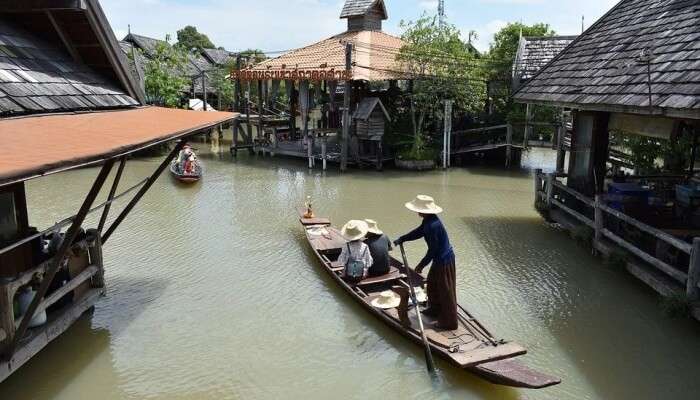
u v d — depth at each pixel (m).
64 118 6.61
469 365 6.00
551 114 21.27
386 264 8.70
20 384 6.36
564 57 12.70
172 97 26.17
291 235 11.90
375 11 25.38
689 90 7.27
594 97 9.59
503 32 24.94
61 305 6.91
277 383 6.41
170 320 7.91
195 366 6.75
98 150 5.02
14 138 5.23
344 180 18.02
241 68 24.12
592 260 10.13
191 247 11.06
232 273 9.70
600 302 8.34
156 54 28.06
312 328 7.70
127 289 8.95
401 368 6.68
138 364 6.79
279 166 20.80
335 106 22.17
